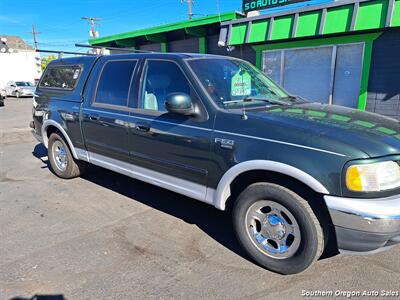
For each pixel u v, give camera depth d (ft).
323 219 8.23
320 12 26.13
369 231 7.41
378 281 8.69
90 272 9.21
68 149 16.38
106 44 53.52
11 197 14.84
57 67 16.74
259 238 9.30
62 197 14.80
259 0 31.09
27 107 62.49
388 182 7.54
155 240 10.98
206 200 10.18
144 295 8.29
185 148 10.28
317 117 9.20
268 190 8.70
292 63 30.91
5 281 8.79
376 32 25.00
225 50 37.60
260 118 9.01
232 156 9.09
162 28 40.86
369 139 7.87
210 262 9.70
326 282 8.68
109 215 12.92
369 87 26.48
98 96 13.88
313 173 7.76
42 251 10.29
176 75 10.92
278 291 8.36
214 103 9.93
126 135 12.29
